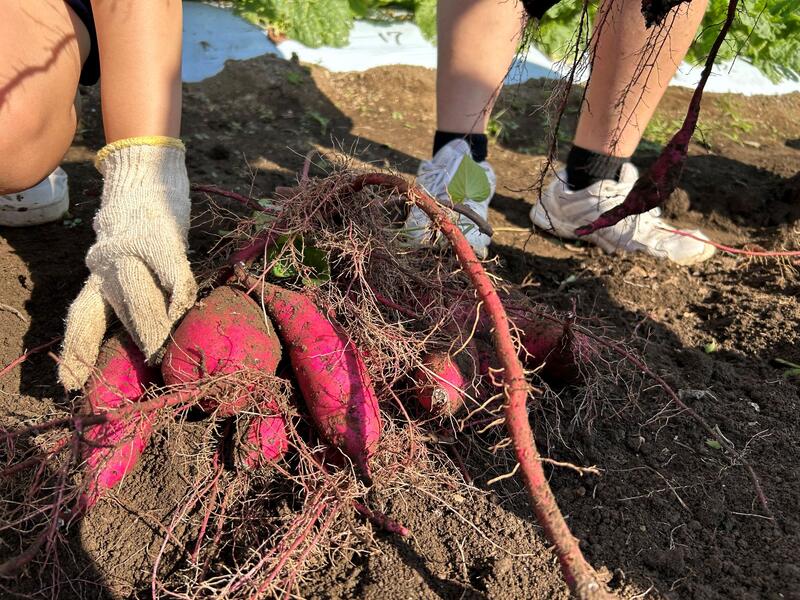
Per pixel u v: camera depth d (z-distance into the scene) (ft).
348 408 1.79
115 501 1.87
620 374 2.41
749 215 3.62
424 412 2.01
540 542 1.84
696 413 2.28
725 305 2.88
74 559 1.77
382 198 2.15
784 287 2.98
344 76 4.59
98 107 3.92
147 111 2.02
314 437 1.93
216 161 3.54
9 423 2.01
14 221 2.86
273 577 1.60
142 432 1.79
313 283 2.03
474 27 2.75
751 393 2.41
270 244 2.08
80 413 1.78
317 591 1.72
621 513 1.95
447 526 1.87
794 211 3.57
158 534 1.83
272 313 1.93
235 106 4.13
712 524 1.94
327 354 1.83
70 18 2.18
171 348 1.82
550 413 2.21
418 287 2.17
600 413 2.25
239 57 4.49
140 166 2.00
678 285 3.02
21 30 1.97
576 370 2.16
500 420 1.51
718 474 2.08
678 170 1.99
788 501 2.00
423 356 1.97
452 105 2.90
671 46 2.62
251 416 1.85
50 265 2.70
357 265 2.03
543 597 1.72
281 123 4.04
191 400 1.78
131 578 1.75
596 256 3.20
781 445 2.19
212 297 1.88
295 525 1.72
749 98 4.92
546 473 2.06
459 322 2.06
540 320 2.15
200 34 4.59
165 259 1.85
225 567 1.66
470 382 1.95
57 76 2.06
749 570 1.82
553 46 4.74
